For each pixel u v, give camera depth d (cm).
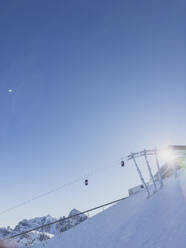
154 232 1336
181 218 1280
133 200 2917
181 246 955
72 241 2475
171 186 2373
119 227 1964
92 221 2988
